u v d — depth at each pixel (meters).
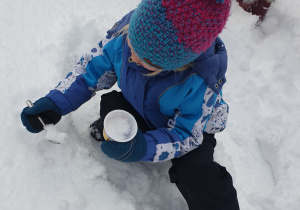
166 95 1.01
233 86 1.75
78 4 1.64
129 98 1.15
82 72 1.13
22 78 1.30
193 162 1.11
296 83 1.83
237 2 1.98
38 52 1.40
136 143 0.96
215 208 1.10
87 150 1.22
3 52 1.35
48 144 1.14
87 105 1.40
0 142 1.12
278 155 1.55
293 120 1.69
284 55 1.88
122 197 1.18
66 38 1.50
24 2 1.53
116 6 1.75
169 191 1.31
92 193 1.13
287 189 1.47
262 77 1.79
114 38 1.11
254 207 1.40
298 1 2.05
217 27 0.75
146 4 0.74
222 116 1.12
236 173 1.49
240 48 1.86
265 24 1.97
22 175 1.08
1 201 1.03
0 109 1.19
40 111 1.02
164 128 1.08
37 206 1.04
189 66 0.95
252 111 1.68
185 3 0.69
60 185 1.10
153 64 0.82
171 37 0.73
